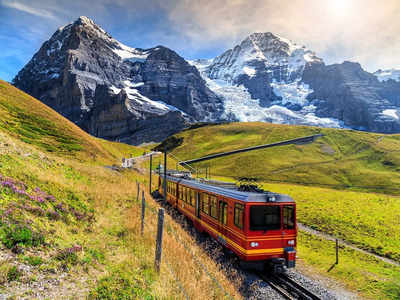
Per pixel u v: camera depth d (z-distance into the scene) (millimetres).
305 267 17078
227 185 17141
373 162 126812
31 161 17375
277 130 190000
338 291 13344
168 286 7996
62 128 54969
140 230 12969
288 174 112562
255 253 12180
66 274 7188
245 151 155125
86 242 9867
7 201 9367
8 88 59469
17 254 7074
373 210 41312
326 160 133375
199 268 10398
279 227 12602
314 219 35219
